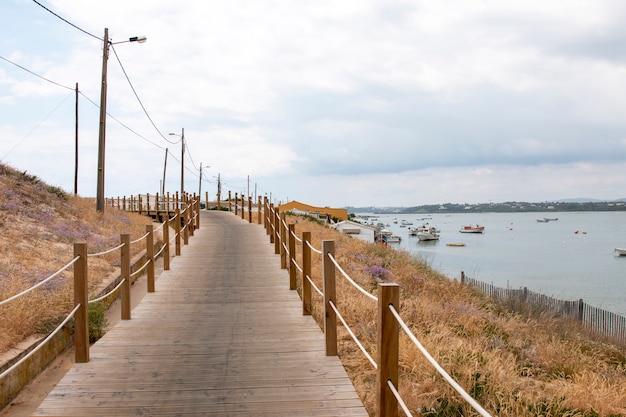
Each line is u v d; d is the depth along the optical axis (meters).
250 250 17.67
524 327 12.93
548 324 14.20
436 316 11.16
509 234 167.25
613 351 12.43
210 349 6.96
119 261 14.59
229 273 13.38
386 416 4.04
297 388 5.53
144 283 14.06
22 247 13.84
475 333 10.35
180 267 14.54
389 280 16.55
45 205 20.45
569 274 55.84
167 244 14.09
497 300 18.08
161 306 9.81
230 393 5.39
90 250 15.48
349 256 19.64
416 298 13.46
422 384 6.28
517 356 9.11
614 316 18.92
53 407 5.04
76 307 6.39
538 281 49.38
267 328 8.08
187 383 5.68
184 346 7.10
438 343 8.34
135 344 7.21
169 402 5.16
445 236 153.00
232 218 35.38
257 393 5.39
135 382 5.71
